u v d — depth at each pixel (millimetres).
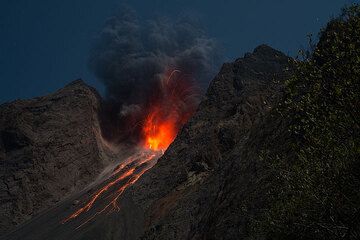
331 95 19562
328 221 19516
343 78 19312
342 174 19031
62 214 126875
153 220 88562
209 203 70625
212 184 76000
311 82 20375
